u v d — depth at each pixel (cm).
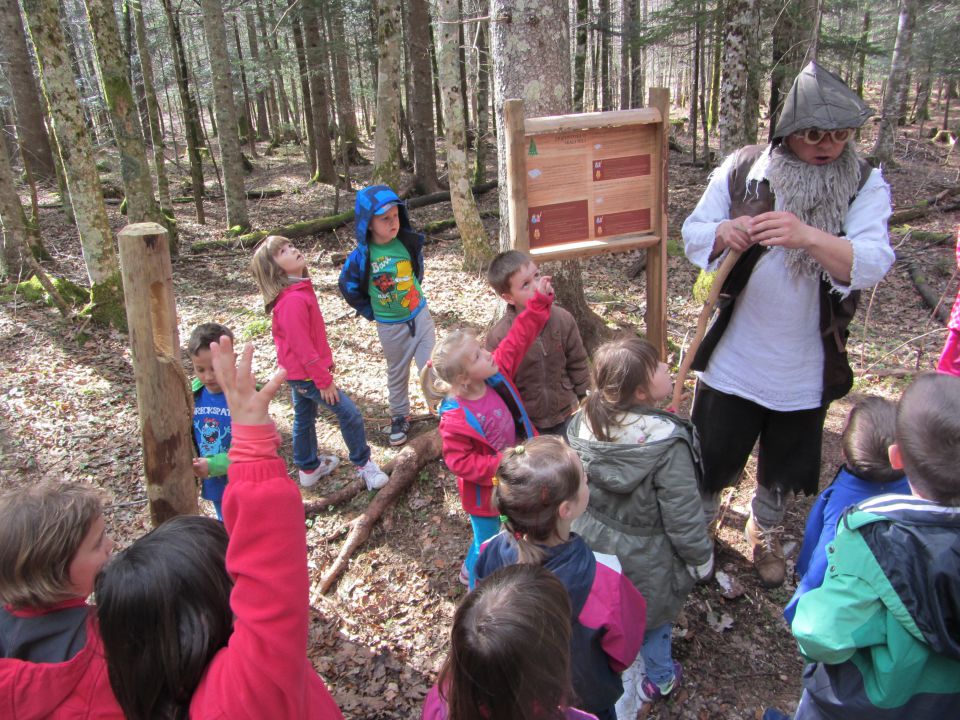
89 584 164
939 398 159
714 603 303
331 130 2159
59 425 534
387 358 439
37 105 1686
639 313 659
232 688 132
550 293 284
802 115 230
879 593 156
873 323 657
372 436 472
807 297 259
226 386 142
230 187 1256
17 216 888
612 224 340
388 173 1101
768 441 293
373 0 1573
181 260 1092
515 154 309
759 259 261
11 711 149
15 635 156
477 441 269
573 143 322
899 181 1296
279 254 363
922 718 161
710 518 320
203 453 312
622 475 226
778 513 307
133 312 196
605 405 230
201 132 2473
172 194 1795
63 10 1828
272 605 136
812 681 183
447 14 831
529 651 135
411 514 384
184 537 149
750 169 260
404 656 292
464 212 869
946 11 1324
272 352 655
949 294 706
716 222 266
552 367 327
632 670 247
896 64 1409
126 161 842
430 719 168
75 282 938
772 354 270
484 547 219
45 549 153
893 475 211
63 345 705
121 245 191
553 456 190
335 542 370
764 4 986
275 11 1786
